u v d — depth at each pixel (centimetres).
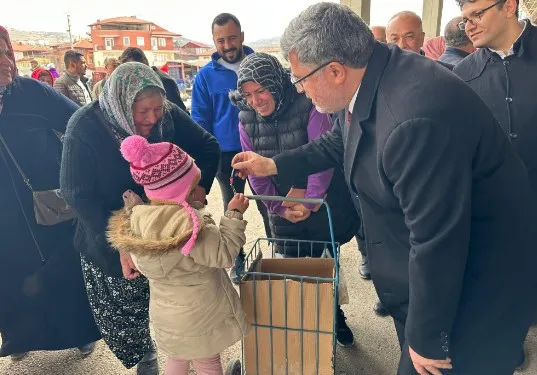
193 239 125
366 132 113
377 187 118
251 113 202
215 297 143
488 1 177
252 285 145
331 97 115
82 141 150
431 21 650
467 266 119
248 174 172
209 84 299
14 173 181
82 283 199
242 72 183
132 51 312
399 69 107
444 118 97
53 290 195
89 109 154
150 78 147
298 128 195
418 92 100
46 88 189
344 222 196
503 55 189
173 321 143
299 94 191
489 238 116
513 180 116
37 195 181
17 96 179
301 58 110
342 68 108
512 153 118
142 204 144
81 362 217
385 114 104
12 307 196
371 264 139
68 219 187
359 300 257
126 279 171
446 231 100
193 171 133
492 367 127
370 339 224
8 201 183
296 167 169
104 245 156
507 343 126
